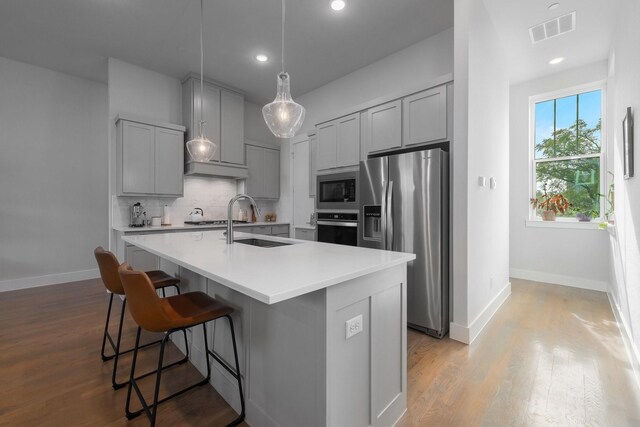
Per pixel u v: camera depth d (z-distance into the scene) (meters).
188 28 3.24
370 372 1.38
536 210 4.32
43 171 4.09
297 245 2.13
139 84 4.04
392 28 3.26
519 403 1.66
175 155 4.11
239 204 5.21
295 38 3.43
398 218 2.72
